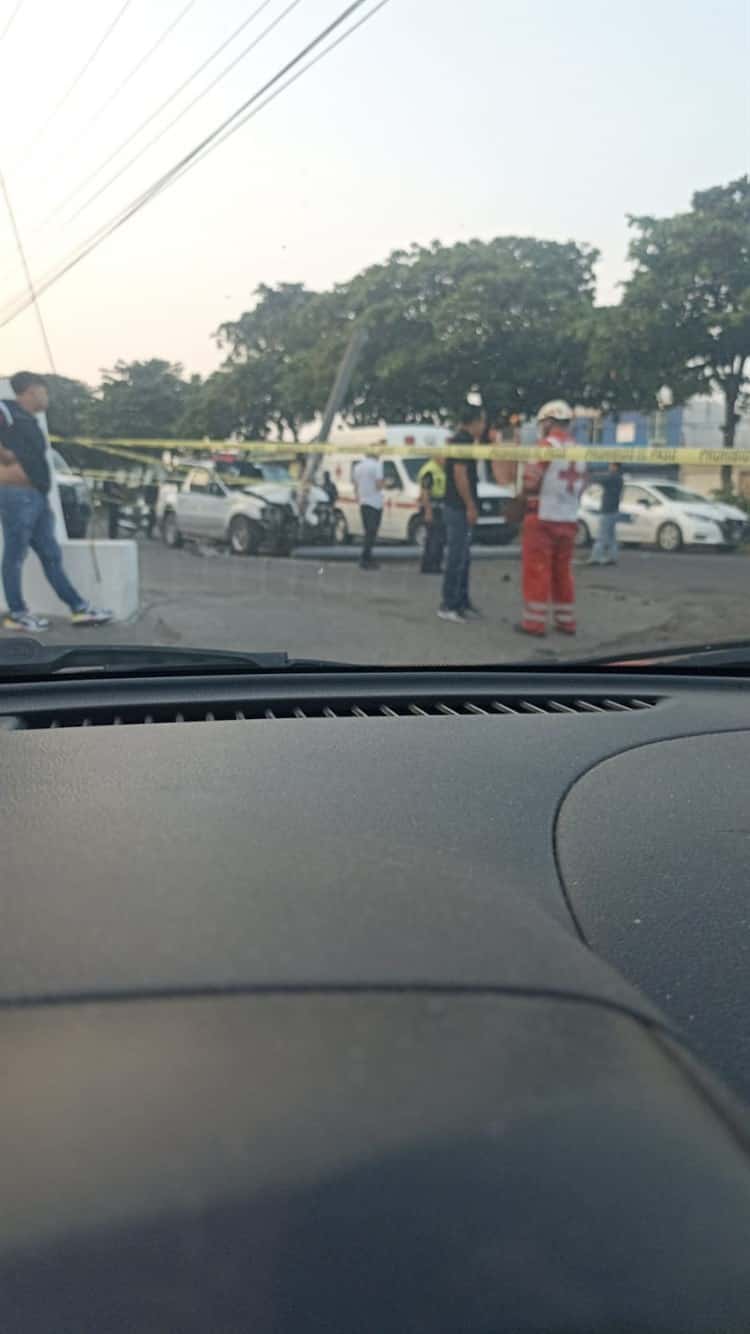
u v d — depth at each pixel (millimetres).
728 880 2752
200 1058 1370
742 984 2324
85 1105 1307
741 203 21438
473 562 14703
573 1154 1308
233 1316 1224
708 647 5098
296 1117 1303
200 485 16562
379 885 1890
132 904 1779
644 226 21828
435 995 1496
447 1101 1332
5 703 3930
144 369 18766
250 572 14203
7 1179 1240
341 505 16375
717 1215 1303
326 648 9008
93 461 15602
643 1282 1273
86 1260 1217
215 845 2158
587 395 23219
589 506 16125
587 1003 1509
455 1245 1265
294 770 3277
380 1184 1269
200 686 4219
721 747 3777
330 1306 1239
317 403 22109
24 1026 1433
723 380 21812
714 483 19922
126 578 10016
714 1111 1387
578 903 2605
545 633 10000
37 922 1720
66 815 2572
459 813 3039
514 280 22625
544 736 3801
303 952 1599
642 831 3014
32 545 9258
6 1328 1201
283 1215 1246
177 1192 1239
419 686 4375
